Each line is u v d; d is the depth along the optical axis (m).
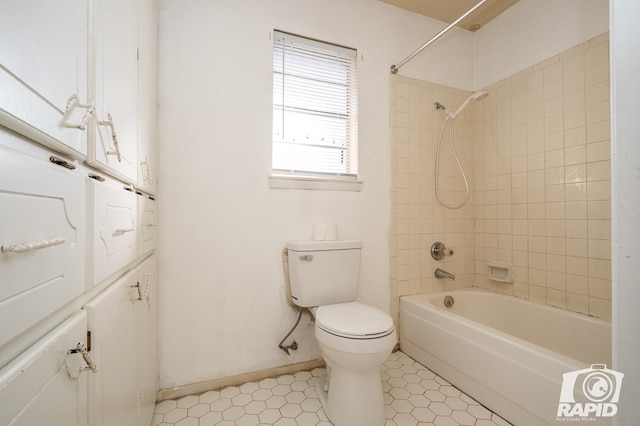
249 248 1.59
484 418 1.27
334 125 1.87
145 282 1.07
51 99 0.41
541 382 1.13
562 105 1.71
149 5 1.16
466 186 2.15
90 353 0.53
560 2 1.73
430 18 2.12
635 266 0.43
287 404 1.37
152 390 1.22
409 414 1.29
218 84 1.54
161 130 1.43
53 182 0.41
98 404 0.57
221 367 1.52
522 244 1.91
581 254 1.61
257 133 1.62
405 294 2.00
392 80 1.98
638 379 0.43
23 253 0.34
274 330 1.64
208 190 1.52
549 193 1.77
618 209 0.45
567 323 1.60
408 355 1.87
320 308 1.44
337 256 1.57
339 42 1.83
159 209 1.43
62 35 0.44
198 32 1.51
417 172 2.05
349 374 1.23
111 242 0.67
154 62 1.31
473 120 2.25
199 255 1.49
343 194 1.83
